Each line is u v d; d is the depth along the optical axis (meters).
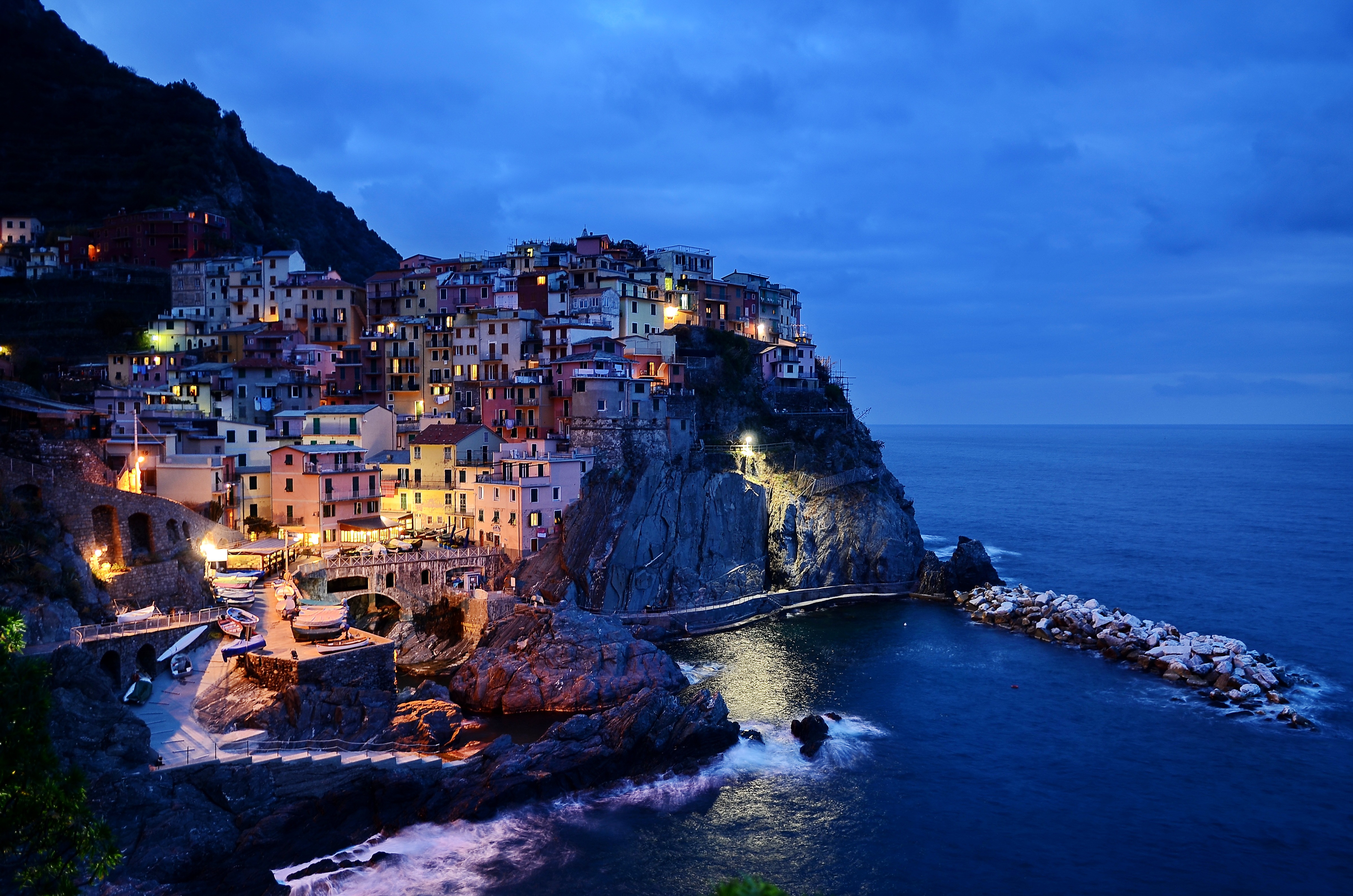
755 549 128.88
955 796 75.19
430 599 106.25
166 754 61.16
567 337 143.38
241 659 76.19
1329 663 108.88
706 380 150.88
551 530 117.69
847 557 138.88
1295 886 63.78
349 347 158.50
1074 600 123.06
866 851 67.25
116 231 189.12
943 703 94.12
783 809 72.56
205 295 176.88
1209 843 68.94
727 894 24.78
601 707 88.12
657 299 162.50
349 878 61.06
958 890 63.03
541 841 67.06
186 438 111.19
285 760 63.50
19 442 89.25
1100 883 63.97
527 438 136.38
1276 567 164.50
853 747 83.06
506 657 92.25
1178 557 173.38
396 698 78.81
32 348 148.88
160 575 82.50
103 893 52.44
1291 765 80.94
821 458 150.75
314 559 103.44
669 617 115.19
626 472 121.62
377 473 121.00
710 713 81.88
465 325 155.00
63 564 72.38
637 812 71.44
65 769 55.12
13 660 42.94
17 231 190.50
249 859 58.94
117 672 68.50
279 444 121.00
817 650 110.69
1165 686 100.00
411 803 68.00
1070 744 84.81
